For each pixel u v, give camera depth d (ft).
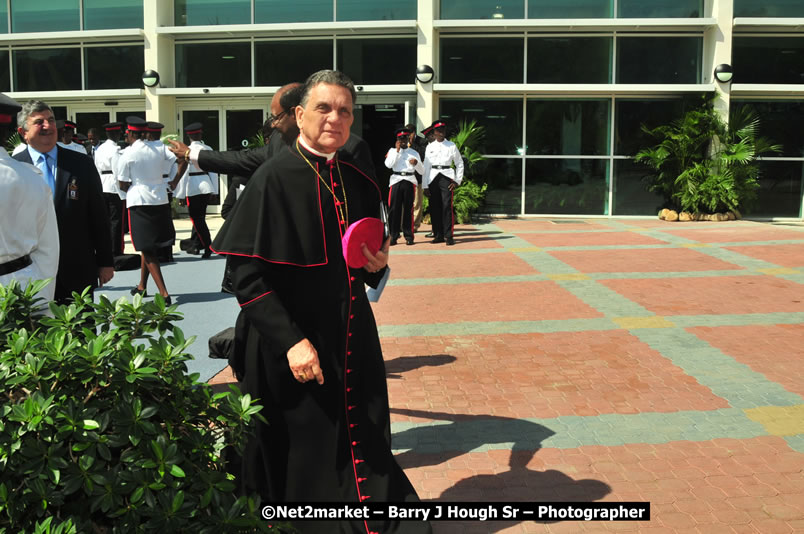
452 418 15.78
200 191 36.29
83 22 56.39
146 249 26.58
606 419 15.61
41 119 15.53
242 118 56.39
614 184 53.83
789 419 15.51
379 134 54.34
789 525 11.31
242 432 8.87
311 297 9.46
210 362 19.79
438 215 41.37
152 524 7.70
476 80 53.16
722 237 42.78
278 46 54.39
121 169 26.61
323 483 9.57
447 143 41.11
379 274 10.46
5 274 11.78
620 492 12.40
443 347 21.18
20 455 7.63
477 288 29.35
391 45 53.31
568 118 53.57
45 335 8.82
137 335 8.87
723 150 50.98
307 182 9.43
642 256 36.42
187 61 55.62
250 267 9.18
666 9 51.98
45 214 12.26
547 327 23.18
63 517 7.93
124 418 7.86
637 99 53.01
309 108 9.29
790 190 53.52
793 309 25.17
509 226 49.52
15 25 57.31
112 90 54.54
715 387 17.52
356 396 9.67
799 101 52.85
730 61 50.88
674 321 23.70
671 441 14.46
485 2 52.47
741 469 13.20
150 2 53.88
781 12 51.88
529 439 14.61
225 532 8.26
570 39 52.54
